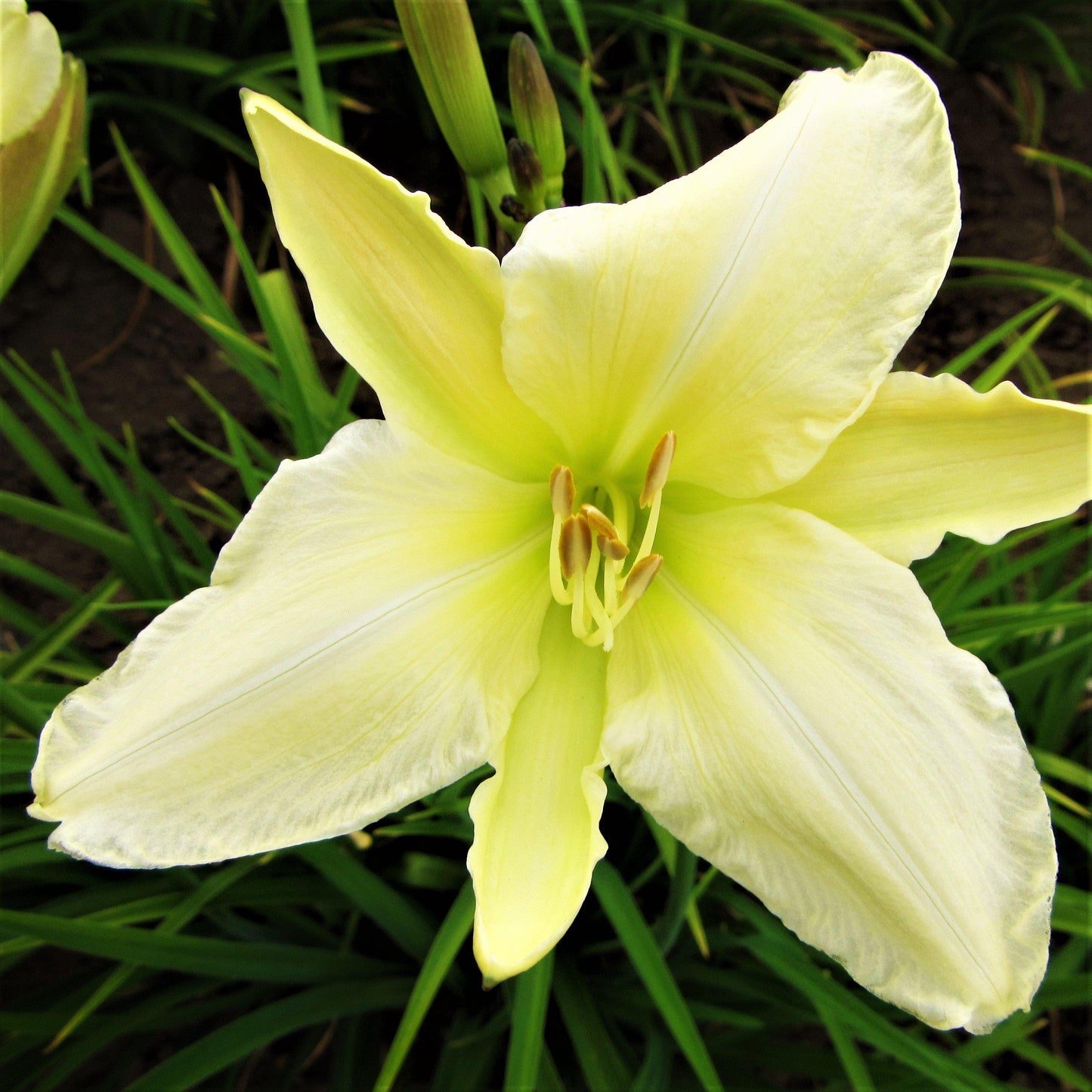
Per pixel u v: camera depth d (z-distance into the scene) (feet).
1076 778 0.95
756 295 0.58
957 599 0.92
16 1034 0.86
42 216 0.67
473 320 0.58
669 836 0.77
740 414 0.60
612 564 0.62
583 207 0.57
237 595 0.55
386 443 0.59
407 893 0.91
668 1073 0.85
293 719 0.56
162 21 1.10
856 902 0.58
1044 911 0.56
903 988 0.57
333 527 0.57
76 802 0.53
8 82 0.63
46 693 0.79
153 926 0.89
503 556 0.64
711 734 0.60
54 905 0.77
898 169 0.57
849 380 0.58
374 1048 0.94
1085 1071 1.12
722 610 0.62
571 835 0.59
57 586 0.93
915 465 0.60
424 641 0.59
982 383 0.90
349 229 0.56
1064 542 0.91
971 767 0.57
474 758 0.59
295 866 0.85
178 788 0.54
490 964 0.53
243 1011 1.00
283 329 0.93
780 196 0.57
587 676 0.64
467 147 0.68
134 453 0.94
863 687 0.58
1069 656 0.97
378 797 0.57
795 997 0.86
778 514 0.62
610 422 0.63
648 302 0.58
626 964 0.87
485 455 0.63
